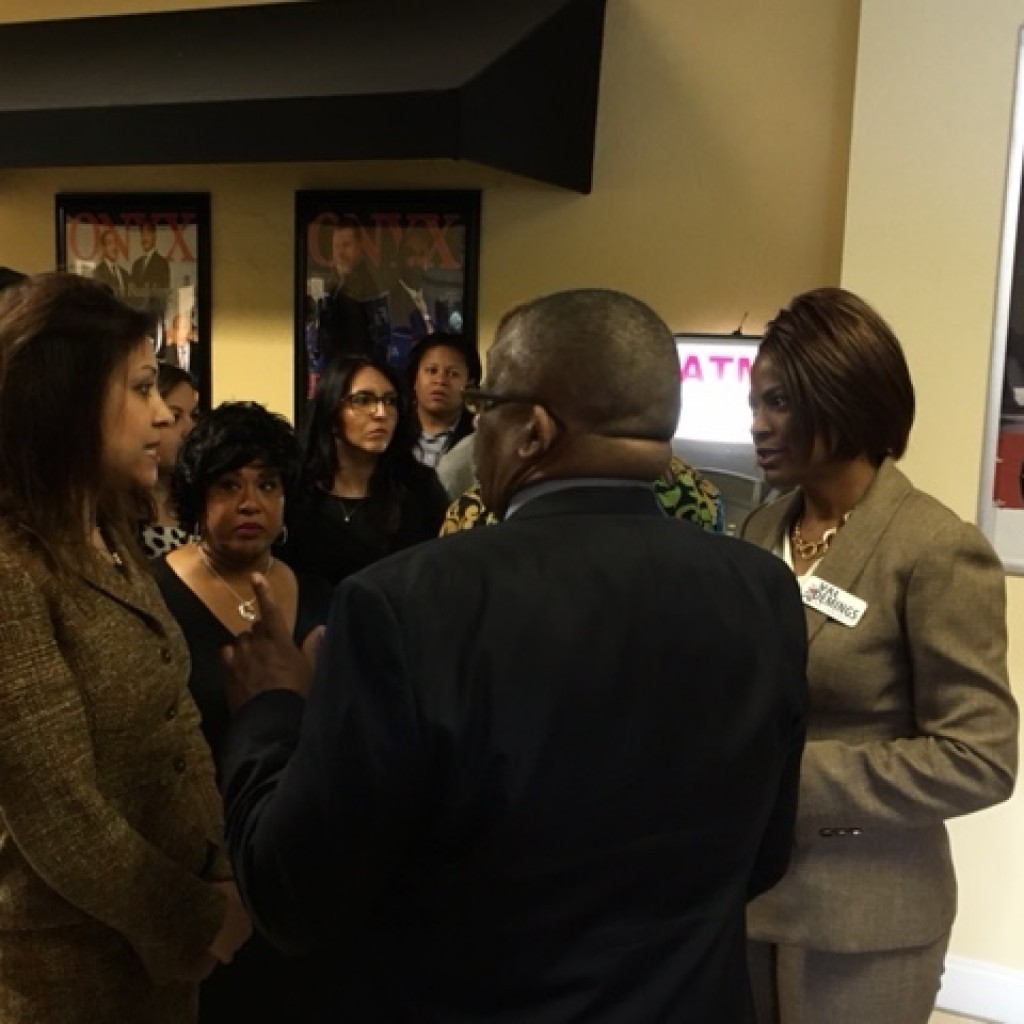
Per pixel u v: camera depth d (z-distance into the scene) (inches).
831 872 54.5
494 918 33.9
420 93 113.1
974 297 100.4
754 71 121.8
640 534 37.3
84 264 163.3
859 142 102.7
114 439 47.9
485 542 35.5
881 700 53.6
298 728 39.8
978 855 104.3
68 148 137.2
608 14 128.1
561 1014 33.8
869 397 53.3
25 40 157.8
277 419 74.9
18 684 43.5
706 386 116.2
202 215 154.0
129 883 46.3
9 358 45.4
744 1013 38.2
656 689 35.4
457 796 32.7
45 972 48.9
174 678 51.4
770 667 38.4
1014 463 101.4
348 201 144.3
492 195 137.1
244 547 71.4
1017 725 51.6
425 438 133.0
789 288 123.5
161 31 148.6
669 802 35.7
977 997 104.4
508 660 33.4
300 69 127.3
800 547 59.3
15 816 44.3
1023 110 97.2
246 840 35.8
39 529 45.8
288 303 151.6
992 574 51.7
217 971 67.4
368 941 36.0
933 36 99.2
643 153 128.6
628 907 35.4
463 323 139.9
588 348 36.4
